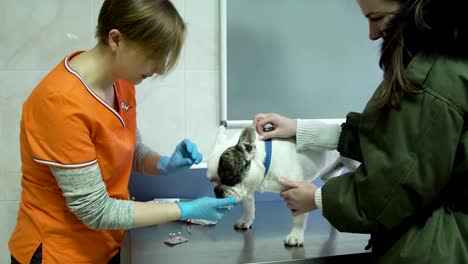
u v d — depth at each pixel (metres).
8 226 1.67
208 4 1.73
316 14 1.83
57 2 1.61
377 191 0.91
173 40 0.95
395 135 0.90
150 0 0.92
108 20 0.93
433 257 0.87
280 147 1.33
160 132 1.76
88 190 0.92
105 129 0.98
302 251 1.24
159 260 1.17
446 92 0.86
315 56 1.86
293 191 1.16
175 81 1.74
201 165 1.73
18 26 1.59
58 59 1.63
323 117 1.91
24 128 0.97
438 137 0.86
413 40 0.90
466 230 0.89
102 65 1.00
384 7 0.96
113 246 1.14
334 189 1.03
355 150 1.19
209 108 1.79
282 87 1.83
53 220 1.02
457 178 0.90
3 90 1.60
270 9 1.77
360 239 1.37
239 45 1.76
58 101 0.90
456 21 0.84
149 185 1.71
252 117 1.81
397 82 0.90
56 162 0.90
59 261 1.03
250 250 1.25
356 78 1.92
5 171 1.64
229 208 1.14
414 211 0.91
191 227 1.51
